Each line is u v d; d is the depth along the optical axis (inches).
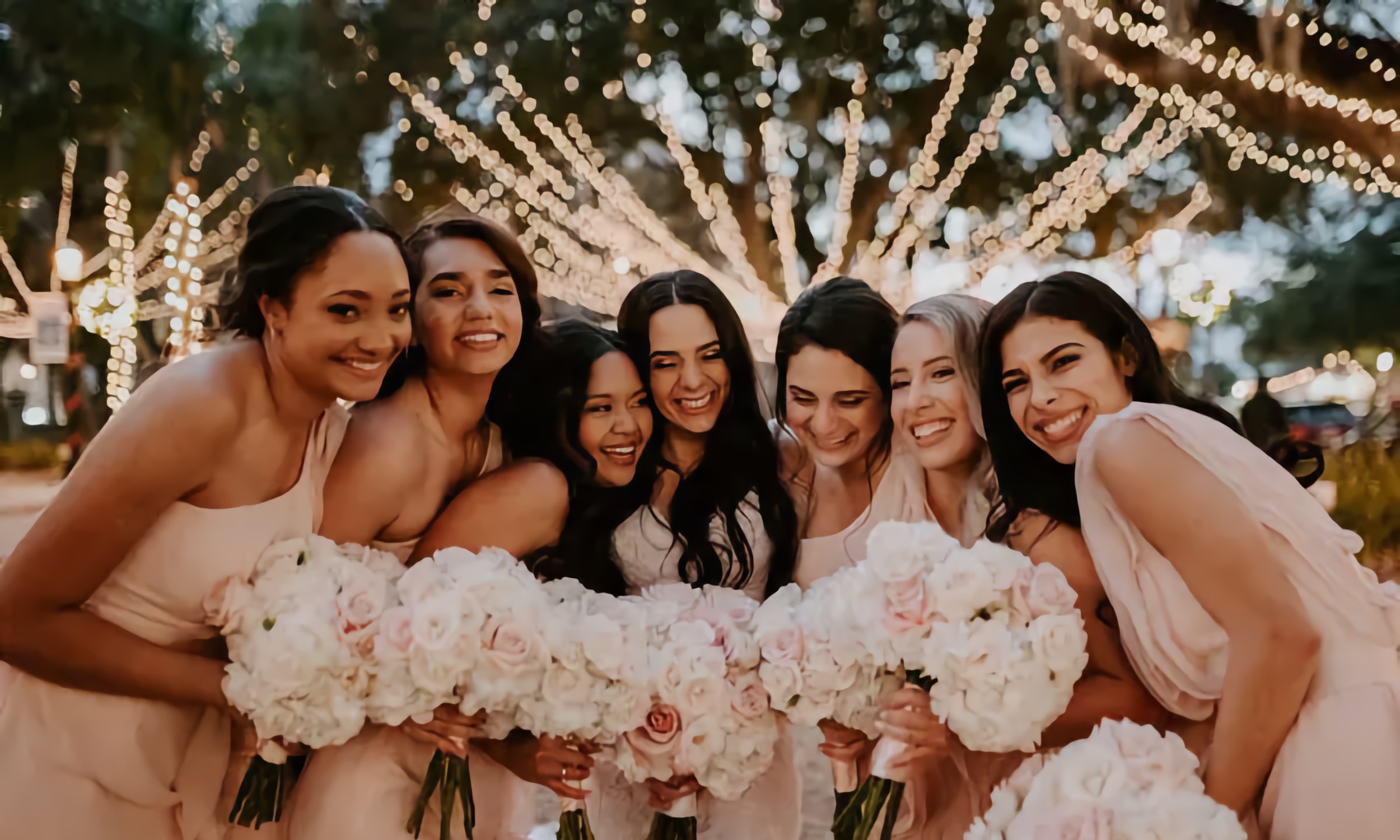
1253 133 228.1
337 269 61.9
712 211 269.6
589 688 59.7
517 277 69.9
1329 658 61.1
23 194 254.5
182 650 63.7
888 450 71.8
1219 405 69.1
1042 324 67.8
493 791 70.3
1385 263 178.5
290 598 59.1
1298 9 170.4
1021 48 277.4
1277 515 62.2
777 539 72.0
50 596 59.3
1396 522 168.2
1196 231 274.1
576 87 267.6
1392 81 168.1
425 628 57.2
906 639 58.6
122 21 218.7
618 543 71.2
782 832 73.1
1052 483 68.4
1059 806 56.4
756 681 62.6
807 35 273.7
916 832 71.4
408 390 69.3
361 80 247.8
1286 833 61.2
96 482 58.8
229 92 237.8
